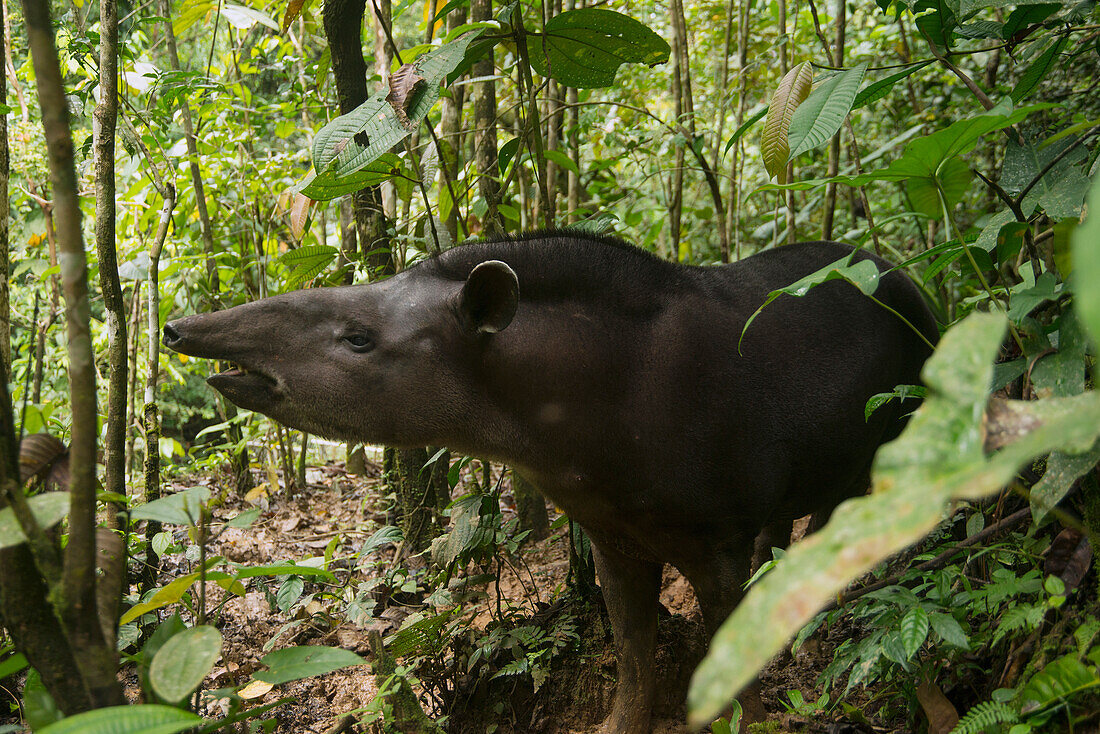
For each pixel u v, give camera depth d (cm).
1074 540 190
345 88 354
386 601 381
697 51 656
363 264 392
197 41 766
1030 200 245
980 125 185
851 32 617
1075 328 190
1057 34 269
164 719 120
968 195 500
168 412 856
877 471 99
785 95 258
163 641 167
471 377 248
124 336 297
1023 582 196
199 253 549
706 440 248
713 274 275
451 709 305
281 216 514
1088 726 166
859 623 281
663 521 254
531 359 245
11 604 139
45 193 487
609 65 320
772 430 256
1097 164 235
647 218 676
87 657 138
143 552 340
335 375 241
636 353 248
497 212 368
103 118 284
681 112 499
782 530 322
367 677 328
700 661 305
